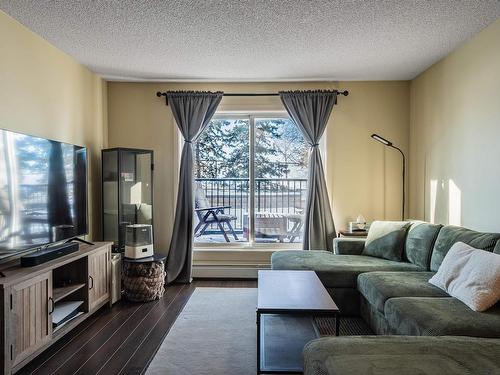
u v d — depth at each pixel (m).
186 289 3.98
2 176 2.29
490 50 2.87
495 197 2.82
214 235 4.62
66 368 2.26
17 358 2.10
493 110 2.84
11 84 2.71
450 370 1.35
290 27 2.91
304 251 3.85
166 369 2.24
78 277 2.96
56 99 3.31
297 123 4.29
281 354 2.26
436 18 2.75
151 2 2.51
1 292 2.00
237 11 2.64
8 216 2.34
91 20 2.77
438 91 3.70
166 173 4.44
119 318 3.12
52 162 2.84
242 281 4.30
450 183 3.48
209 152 4.62
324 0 2.49
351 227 4.18
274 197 4.61
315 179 4.24
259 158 4.61
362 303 3.06
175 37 3.09
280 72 4.04
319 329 2.87
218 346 2.56
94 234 4.08
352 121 4.40
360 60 3.66
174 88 4.43
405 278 2.77
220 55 3.51
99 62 3.71
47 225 2.76
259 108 4.43
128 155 4.06
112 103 4.43
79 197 3.27
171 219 4.45
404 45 3.28
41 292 2.34
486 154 2.93
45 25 2.85
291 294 2.33
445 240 2.88
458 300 2.23
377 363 1.41
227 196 4.62
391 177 4.40
